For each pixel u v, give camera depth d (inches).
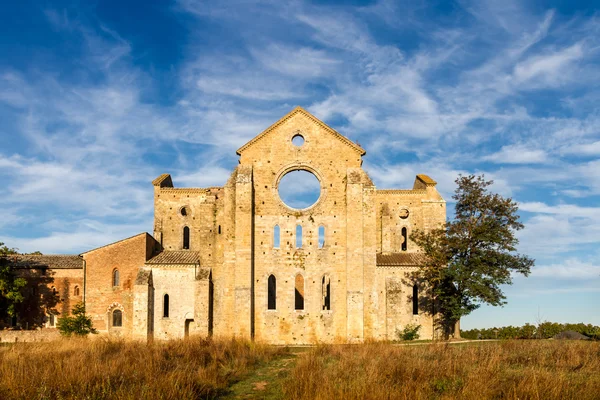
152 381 1103.0
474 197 2320.4
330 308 2277.3
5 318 2667.3
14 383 1067.3
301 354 1736.0
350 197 2315.5
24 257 2834.6
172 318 2412.6
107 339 1872.5
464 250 2276.1
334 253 2306.8
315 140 2385.6
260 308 2269.9
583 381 1050.1
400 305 2428.6
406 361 1290.6
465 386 1021.2
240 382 1279.5
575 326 2349.9
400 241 2753.4
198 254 2561.5
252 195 2327.8
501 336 2399.1
